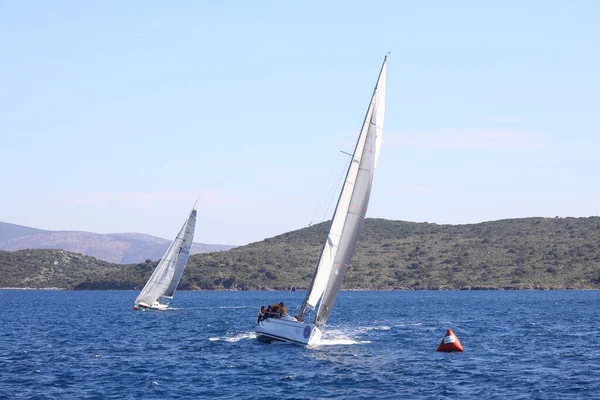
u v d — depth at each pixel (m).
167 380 51.97
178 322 112.56
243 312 144.88
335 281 64.56
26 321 120.25
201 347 72.00
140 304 146.62
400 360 61.28
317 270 64.81
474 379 51.72
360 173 63.81
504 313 133.88
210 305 187.75
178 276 143.50
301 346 68.31
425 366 57.78
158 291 145.25
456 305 173.88
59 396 46.28
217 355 65.00
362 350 68.31
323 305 65.06
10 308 176.50
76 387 49.41
